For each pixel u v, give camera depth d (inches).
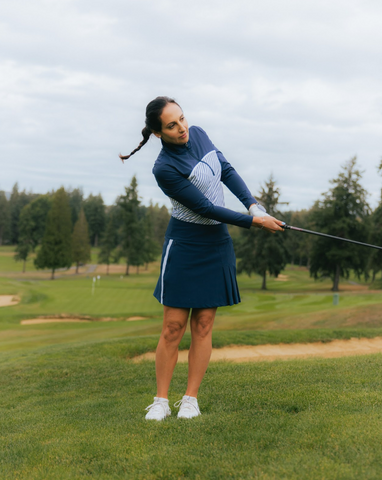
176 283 114.1
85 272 2699.3
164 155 111.7
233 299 118.3
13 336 581.3
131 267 3051.2
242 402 128.6
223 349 356.5
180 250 113.8
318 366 190.7
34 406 175.5
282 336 382.3
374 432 87.9
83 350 316.2
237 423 104.7
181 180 109.0
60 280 2139.5
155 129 109.3
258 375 175.6
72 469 89.8
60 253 2234.3
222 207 110.1
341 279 2194.9
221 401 134.6
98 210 4023.1
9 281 1594.5
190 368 119.2
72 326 684.1
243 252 1828.2
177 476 80.4
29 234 2699.3
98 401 163.3
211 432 101.0
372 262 1643.7
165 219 3892.7
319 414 104.8
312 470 74.3
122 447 97.3
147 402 146.4
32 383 232.1
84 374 243.0
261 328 520.4
